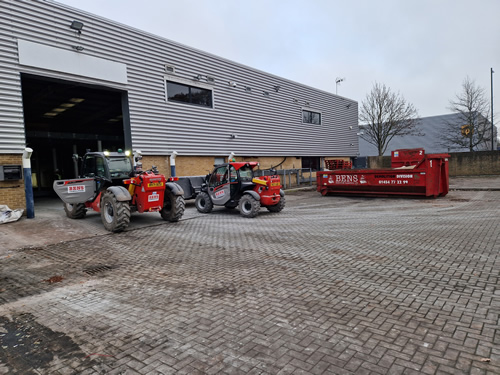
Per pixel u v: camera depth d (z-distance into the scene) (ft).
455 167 83.97
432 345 8.77
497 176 76.48
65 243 22.20
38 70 31.73
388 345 8.85
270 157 62.54
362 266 15.65
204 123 48.49
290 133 66.28
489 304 11.11
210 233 24.72
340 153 82.79
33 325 10.78
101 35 36.35
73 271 16.40
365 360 8.21
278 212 34.86
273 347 8.95
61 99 45.55
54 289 14.01
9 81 29.99
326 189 50.19
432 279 13.62
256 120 58.08
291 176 67.56
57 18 32.94
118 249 20.47
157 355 8.78
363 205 38.45
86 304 12.35
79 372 8.14
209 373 7.92
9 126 29.96
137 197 27.66
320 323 10.19
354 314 10.71
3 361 8.75
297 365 8.11
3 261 18.29
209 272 15.56
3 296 13.35
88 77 35.24
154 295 12.98
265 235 23.45
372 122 102.32
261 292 12.86
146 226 27.89
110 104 49.06
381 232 23.02
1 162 29.76
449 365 7.91
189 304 11.98
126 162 29.37
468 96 94.53
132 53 39.34
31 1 31.17
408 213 30.91
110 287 14.05
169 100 44.21
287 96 65.41
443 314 10.50
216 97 50.29
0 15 29.43
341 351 8.64
